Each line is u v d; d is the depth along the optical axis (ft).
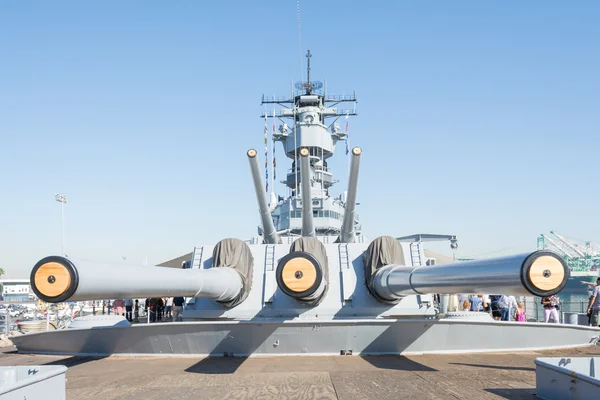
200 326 24.48
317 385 17.95
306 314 27.96
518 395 16.33
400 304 28.32
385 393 16.63
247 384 18.35
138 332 25.17
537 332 26.45
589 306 36.45
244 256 28.76
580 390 14.26
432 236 61.98
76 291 13.17
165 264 50.78
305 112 60.39
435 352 25.20
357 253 30.73
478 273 16.72
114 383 18.99
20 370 15.39
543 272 14.55
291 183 62.44
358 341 24.72
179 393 17.08
